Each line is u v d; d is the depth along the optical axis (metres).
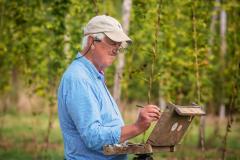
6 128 17.91
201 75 12.34
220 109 22.08
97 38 4.23
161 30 10.59
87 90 4.14
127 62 11.28
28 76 11.92
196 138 16.97
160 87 12.08
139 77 8.62
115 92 10.12
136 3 9.65
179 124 4.23
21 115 22.09
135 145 4.05
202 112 4.24
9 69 13.64
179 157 12.87
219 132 18.08
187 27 11.78
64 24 10.48
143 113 4.02
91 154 4.20
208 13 10.95
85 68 4.25
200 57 10.66
